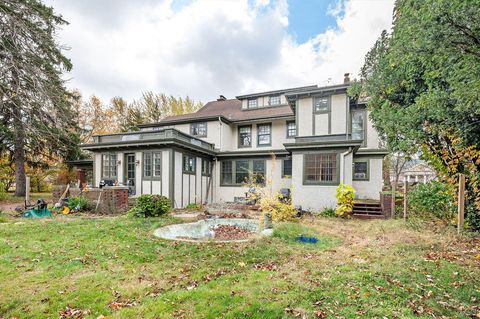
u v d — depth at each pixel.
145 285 3.58
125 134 13.31
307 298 3.13
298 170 11.86
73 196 10.73
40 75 4.85
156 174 12.48
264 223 7.44
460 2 3.22
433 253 4.79
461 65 3.89
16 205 13.08
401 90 8.09
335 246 5.63
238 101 21.91
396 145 8.45
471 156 6.39
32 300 3.11
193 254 4.96
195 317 2.77
